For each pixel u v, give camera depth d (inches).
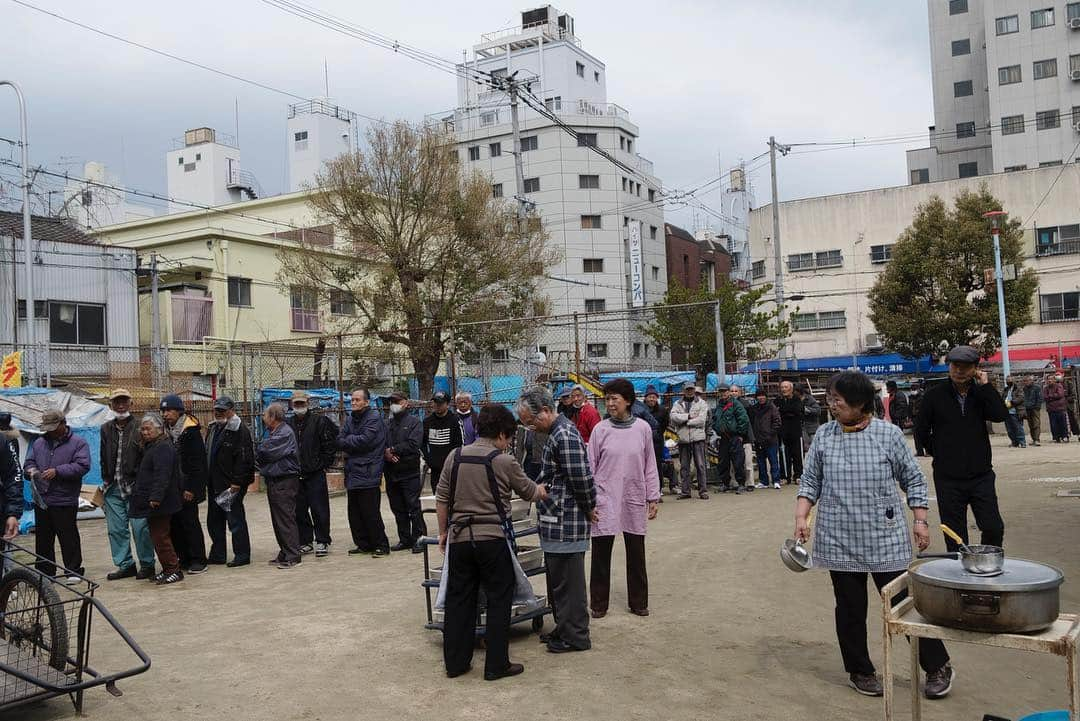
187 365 1172.5
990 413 261.9
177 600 325.1
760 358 1571.1
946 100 2313.0
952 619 147.8
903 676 220.2
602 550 277.3
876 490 202.7
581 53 2679.6
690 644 246.2
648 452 283.0
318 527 415.2
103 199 1750.7
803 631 258.8
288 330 1343.5
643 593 280.7
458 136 2448.3
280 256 1064.8
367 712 198.2
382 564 387.5
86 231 1508.4
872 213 1969.7
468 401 459.8
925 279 1487.5
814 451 211.3
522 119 2386.8
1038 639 142.2
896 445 203.9
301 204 1648.6
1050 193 1818.4
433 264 1018.1
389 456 414.9
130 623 290.4
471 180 1043.9
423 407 720.3
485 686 214.5
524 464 439.5
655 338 1496.1
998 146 2059.5
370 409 415.5
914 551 342.3
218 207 1609.3
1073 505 463.8
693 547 393.7
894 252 1544.0
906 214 1939.0
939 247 1475.1
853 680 207.5
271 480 394.6
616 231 2332.7
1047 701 204.1
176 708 205.2
